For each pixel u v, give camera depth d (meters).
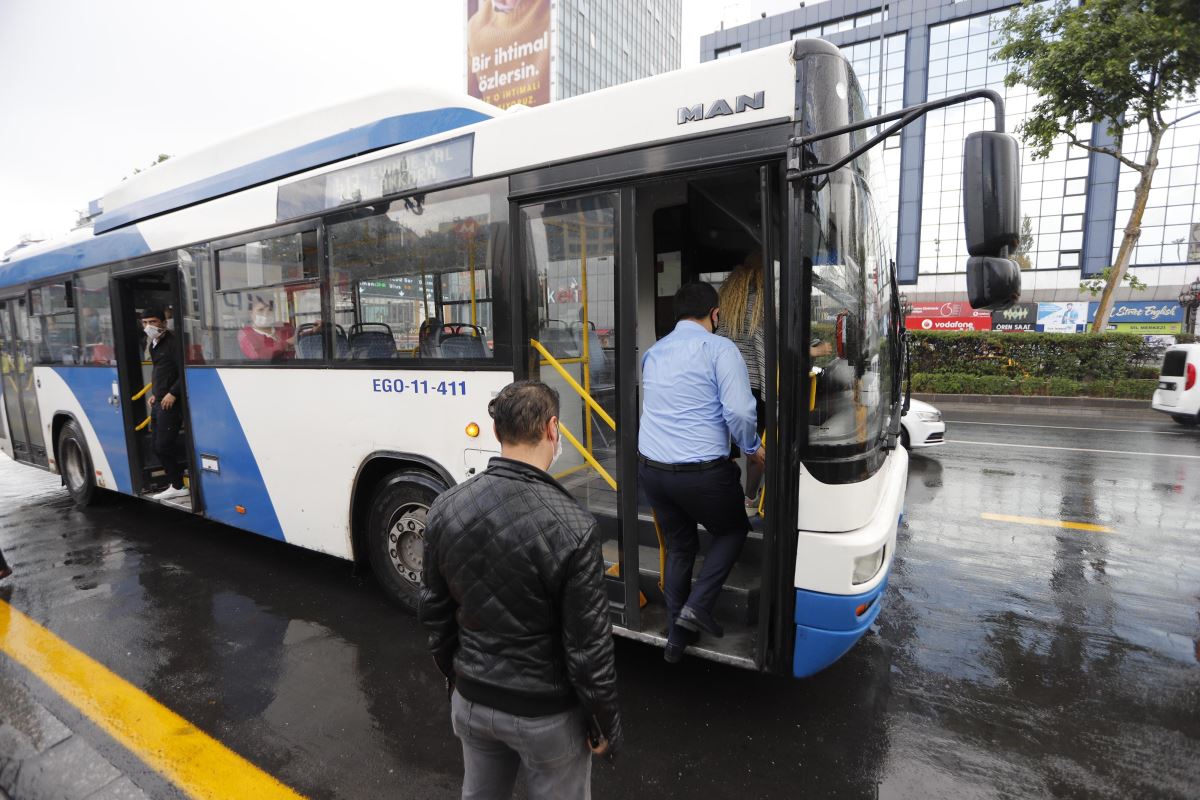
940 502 6.54
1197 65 10.91
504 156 3.29
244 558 5.23
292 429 4.39
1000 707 3.08
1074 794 2.51
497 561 1.56
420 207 3.63
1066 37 11.77
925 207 33.25
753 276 3.35
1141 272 30.41
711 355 2.79
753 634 3.02
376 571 4.16
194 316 4.96
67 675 3.43
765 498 2.75
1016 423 11.92
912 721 2.98
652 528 3.46
